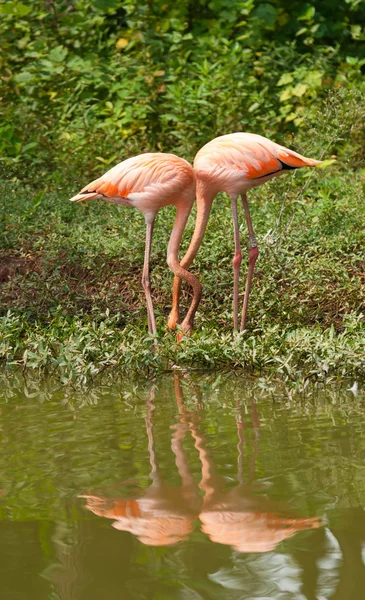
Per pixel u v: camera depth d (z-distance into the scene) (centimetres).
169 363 1028
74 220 1519
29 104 1869
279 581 414
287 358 932
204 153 1029
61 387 924
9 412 800
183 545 461
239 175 1002
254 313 1140
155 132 1853
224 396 855
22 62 1961
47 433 710
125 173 1041
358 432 684
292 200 1445
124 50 2062
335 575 420
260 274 1243
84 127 1788
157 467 602
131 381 952
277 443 657
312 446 644
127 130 1802
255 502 522
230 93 1789
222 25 2091
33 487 565
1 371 1021
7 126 1750
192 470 592
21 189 1641
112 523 496
